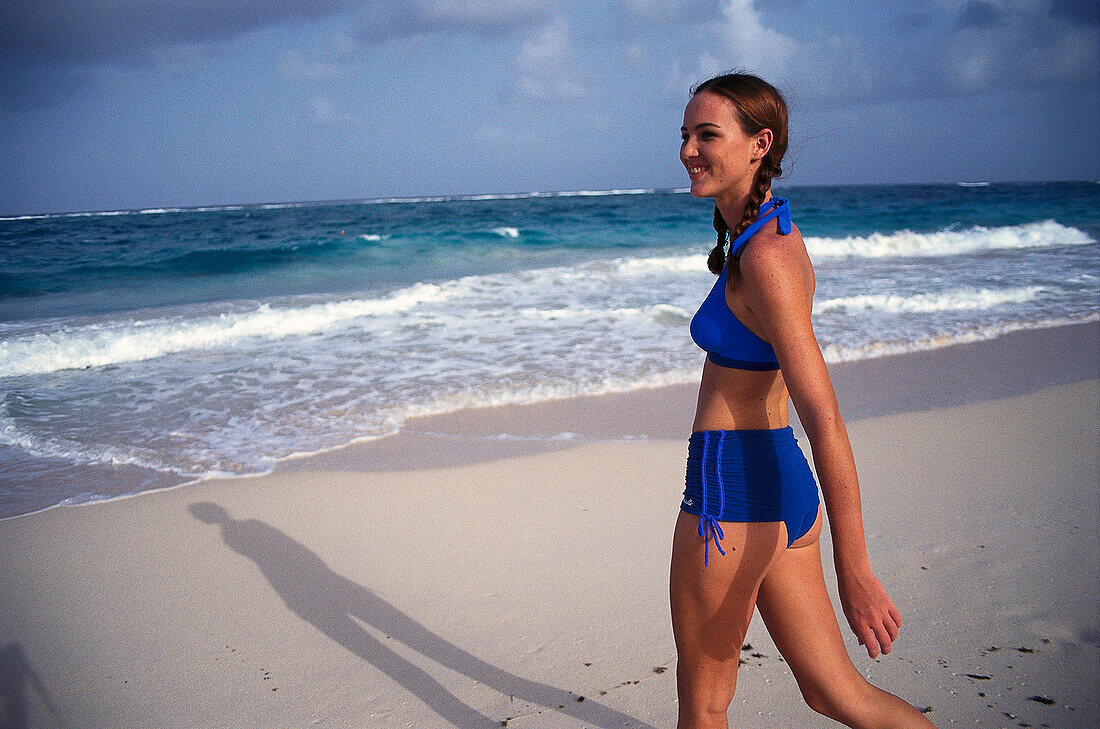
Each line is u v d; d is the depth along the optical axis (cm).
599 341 814
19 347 802
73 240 2058
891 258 1555
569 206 3847
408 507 430
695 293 1102
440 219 2723
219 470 494
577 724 248
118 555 383
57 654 298
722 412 166
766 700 253
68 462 512
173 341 843
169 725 256
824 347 772
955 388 643
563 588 337
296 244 1820
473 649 294
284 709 262
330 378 697
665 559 361
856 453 494
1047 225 1873
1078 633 284
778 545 163
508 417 585
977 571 333
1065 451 484
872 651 137
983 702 248
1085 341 791
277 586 349
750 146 162
